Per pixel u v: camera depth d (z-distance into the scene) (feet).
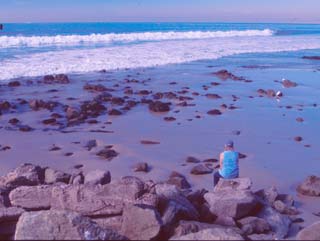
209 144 41.09
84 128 45.98
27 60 98.63
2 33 234.17
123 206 21.31
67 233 16.10
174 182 30.04
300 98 65.67
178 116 52.03
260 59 122.52
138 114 52.70
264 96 66.54
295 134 45.11
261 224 22.63
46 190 22.20
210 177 32.48
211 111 53.72
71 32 255.50
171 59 112.57
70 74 83.15
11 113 51.80
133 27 379.55
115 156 37.04
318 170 34.53
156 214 19.19
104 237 16.56
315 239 18.60
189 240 15.97
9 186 26.35
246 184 26.86
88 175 28.19
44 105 55.01
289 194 29.40
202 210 23.70
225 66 104.22
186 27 416.05
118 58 108.88
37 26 355.36
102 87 67.67
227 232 16.40
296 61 118.83
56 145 39.88
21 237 15.75
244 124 48.78
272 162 36.17
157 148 39.55
